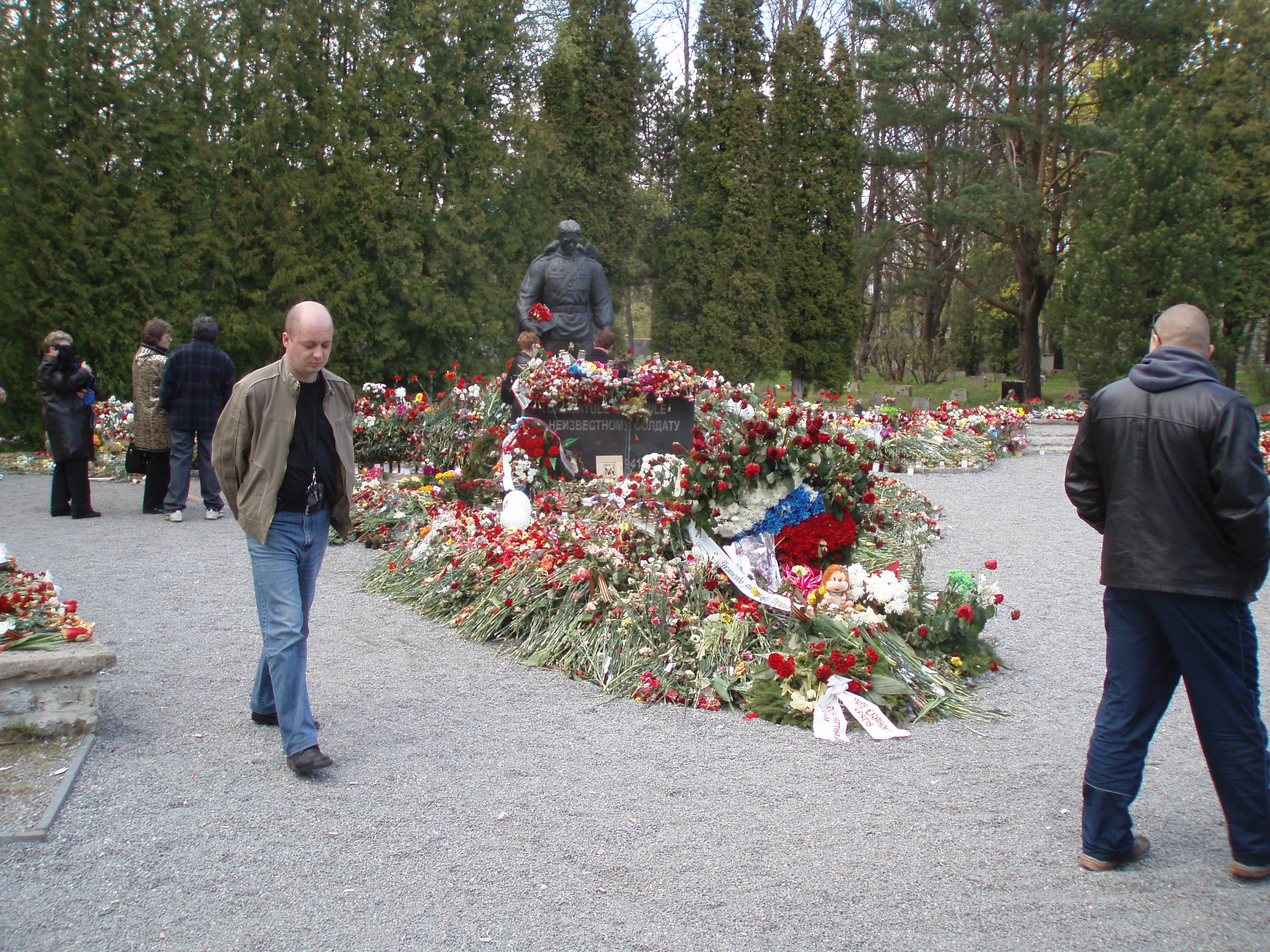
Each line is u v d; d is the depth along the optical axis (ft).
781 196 89.35
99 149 53.31
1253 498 10.00
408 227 65.26
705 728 15.42
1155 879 10.88
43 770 13.09
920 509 33.96
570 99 83.35
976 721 15.79
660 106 99.40
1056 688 17.43
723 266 85.61
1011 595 24.04
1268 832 10.73
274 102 60.80
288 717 13.34
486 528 24.50
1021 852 11.46
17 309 51.24
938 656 17.67
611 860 11.16
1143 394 10.87
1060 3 90.94
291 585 13.53
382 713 15.89
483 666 18.38
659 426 32.68
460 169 68.90
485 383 41.22
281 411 13.23
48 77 52.54
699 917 10.00
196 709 15.85
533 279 44.75
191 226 57.67
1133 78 94.94
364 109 65.10
